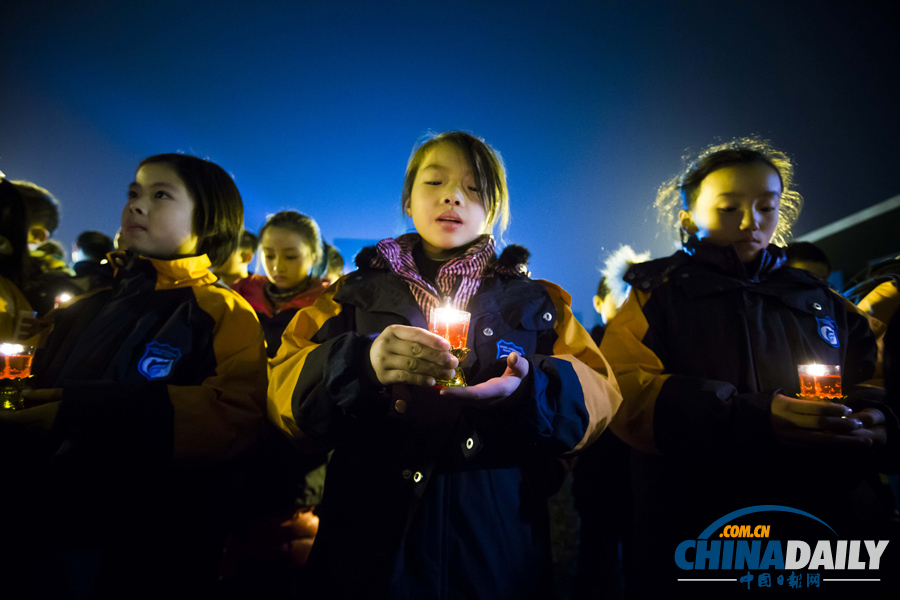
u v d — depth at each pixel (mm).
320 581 1232
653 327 1709
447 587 1181
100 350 1520
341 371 1133
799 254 3197
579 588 2674
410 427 1274
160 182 1719
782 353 1574
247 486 2193
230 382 1535
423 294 1424
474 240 1554
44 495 1378
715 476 1529
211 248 1874
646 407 1520
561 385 1229
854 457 1429
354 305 1480
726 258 1699
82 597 1379
